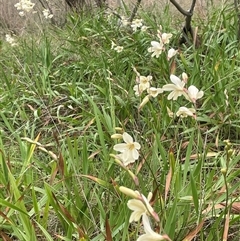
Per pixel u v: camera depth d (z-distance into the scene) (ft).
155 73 12.80
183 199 6.10
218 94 10.11
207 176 7.53
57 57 15.53
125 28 16.70
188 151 6.66
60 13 23.15
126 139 4.78
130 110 10.49
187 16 13.99
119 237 6.20
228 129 9.84
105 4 21.54
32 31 20.62
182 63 12.24
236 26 13.60
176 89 5.37
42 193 7.73
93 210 7.03
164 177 6.75
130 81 12.66
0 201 5.62
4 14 26.35
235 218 5.71
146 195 6.44
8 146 10.47
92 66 13.62
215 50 12.06
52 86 14.29
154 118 8.92
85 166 7.34
